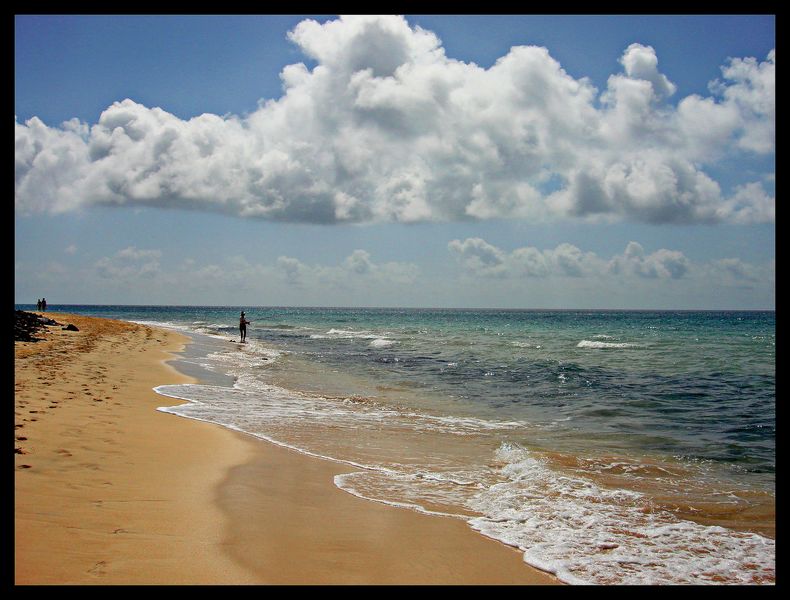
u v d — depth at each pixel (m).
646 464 8.47
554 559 4.95
